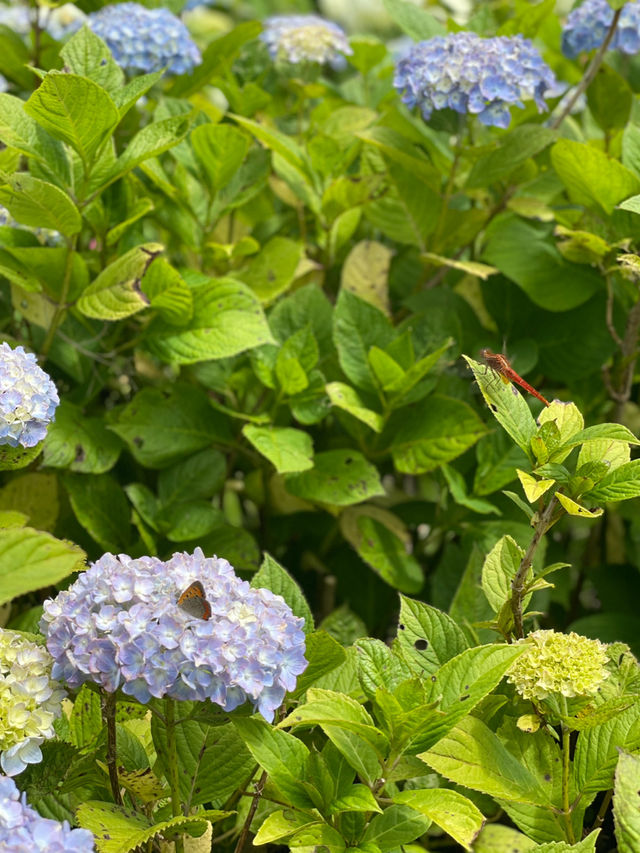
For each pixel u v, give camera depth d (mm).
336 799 745
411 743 737
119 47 1213
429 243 1287
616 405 1216
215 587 717
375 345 1180
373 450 1196
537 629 875
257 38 1446
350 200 1266
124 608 705
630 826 703
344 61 1586
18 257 1074
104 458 1111
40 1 1285
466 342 1267
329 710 733
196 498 1145
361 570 1265
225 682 687
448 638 824
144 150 1052
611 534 1326
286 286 1220
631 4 1242
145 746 839
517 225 1262
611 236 1169
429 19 1319
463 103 1136
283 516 1275
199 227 1250
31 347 1168
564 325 1246
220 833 879
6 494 1084
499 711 855
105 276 1033
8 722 702
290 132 1492
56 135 1013
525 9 1293
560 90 1456
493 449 1168
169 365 1340
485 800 882
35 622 1014
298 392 1153
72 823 802
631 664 835
